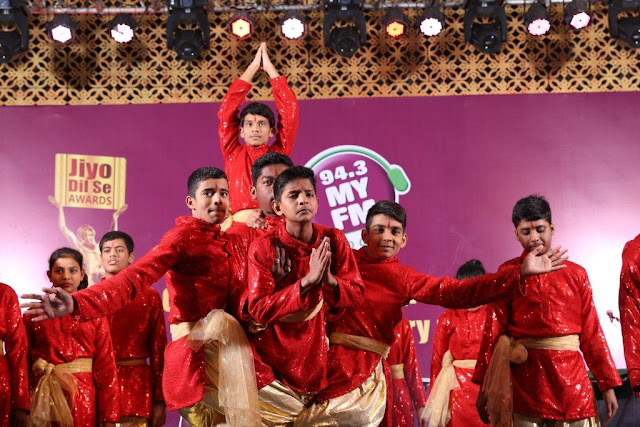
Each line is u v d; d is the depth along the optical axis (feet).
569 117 28.53
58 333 19.31
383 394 15.44
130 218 27.73
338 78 28.71
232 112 20.53
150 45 28.78
